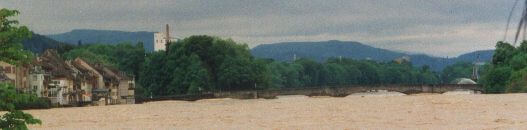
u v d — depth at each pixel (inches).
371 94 7662.4
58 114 3627.0
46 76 6058.1
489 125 2309.3
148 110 3914.9
